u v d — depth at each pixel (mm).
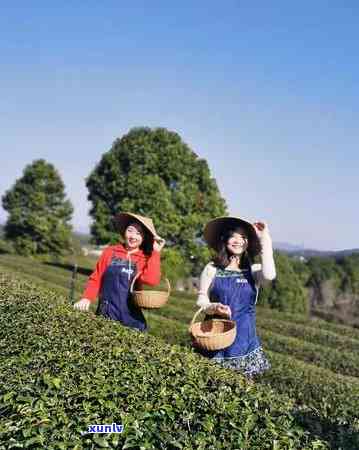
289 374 10320
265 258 6066
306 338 18406
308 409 4688
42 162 54719
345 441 4074
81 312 6906
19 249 54125
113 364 4816
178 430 3676
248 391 4641
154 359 5137
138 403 3986
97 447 3508
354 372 13719
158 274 7121
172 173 38344
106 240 39188
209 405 4082
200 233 38156
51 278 28969
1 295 7766
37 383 4305
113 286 7109
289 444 3617
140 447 3463
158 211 36406
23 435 3531
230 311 6020
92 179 40000
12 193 54438
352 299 32938
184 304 23203
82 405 3926
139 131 39688
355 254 35000
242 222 6148
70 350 5180
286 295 27359
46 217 54125
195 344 6020
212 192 39750
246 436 3680
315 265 34094
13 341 5543
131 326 7113
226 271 6254
